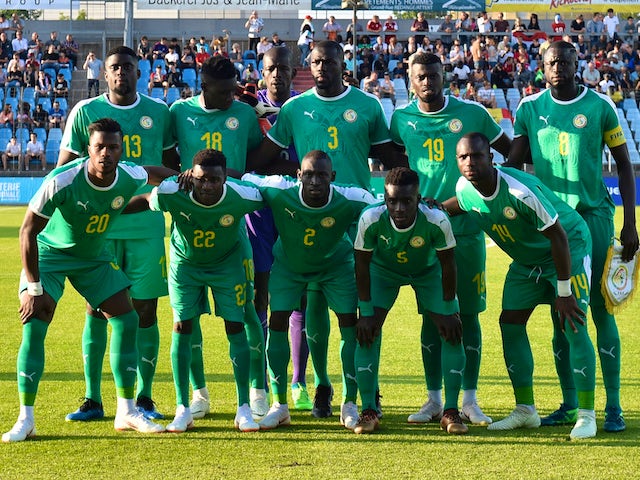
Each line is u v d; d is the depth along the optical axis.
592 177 6.25
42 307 5.70
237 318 6.10
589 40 32.56
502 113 27.64
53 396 6.84
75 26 34.16
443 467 5.02
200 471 4.95
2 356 8.30
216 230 5.95
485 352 8.51
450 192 6.62
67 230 5.76
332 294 6.24
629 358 8.13
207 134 6.82
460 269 6.43
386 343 8.95
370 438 5.72
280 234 6.20
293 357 6.95
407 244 5.88
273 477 4.84
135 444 5.55
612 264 6.18
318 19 34.09
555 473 4.90
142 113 6.72
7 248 17.73
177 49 29.69
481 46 30.45
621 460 5.16
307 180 5.80
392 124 6.84
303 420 6.32
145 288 6.51
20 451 5.36
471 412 6.22
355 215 6.10
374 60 30.39
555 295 5.99
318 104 6.87
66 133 6.78
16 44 31.23
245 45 34.12
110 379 7.45
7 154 27.19
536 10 32.31
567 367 6.20
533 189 5.68
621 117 29.33
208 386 7.24
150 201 5.93
